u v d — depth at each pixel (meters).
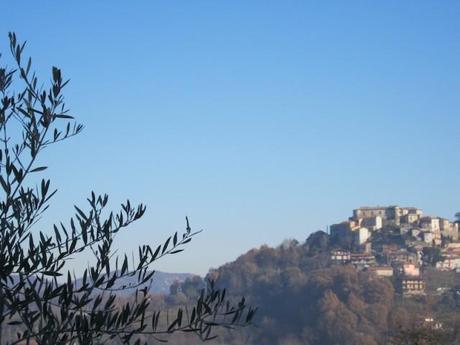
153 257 4.27
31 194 4.22
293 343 59.06
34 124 4.31
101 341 3.90
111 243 4.32
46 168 4.29
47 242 4.11
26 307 3.80
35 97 4.35
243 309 4.24
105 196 4.45
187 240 4.38
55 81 4.39
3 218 4.12
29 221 4.20
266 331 59.69
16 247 4.01
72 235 4.23
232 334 50.31
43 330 3.75
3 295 3.75
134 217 4.50
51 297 3.88
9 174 4.17
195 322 4.07
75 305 3.94
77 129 4.43
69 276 3.88
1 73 4.32
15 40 4.38
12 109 4.30
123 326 3.95
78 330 3.82
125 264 4.14
